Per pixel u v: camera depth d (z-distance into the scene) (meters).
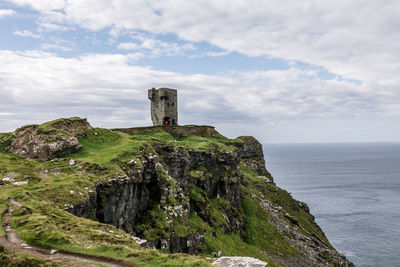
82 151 49.28
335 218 135.38
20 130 51.94
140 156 49.19
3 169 37.16
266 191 117.75
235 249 60.16
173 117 100.81
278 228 86.56
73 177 36.00
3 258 17.34
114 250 20.92
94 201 34.44
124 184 39.88
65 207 29.34
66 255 19.69
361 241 106.62
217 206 74.25
